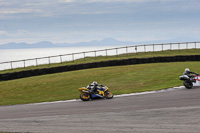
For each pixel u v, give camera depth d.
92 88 25.28
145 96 24.19
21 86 42.34
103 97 25.44
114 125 14.59
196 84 26.55
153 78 36.38
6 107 26.22
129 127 13.92
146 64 58.28
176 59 63.22
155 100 21.50
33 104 26.45
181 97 21.83
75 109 20.78
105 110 19.14
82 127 14.74
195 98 20.78
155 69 46.00
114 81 37.41
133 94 26.22
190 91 24.56
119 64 60.88
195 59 63.56
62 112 19.94
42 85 41.03
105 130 13.72
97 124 15.13
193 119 14.40
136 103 20.91
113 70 49.88
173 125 13.56
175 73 38.88
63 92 33.31
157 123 14.22
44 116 19.00
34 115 19.80
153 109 17.91
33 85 41.97
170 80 33.38
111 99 24.55
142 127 13.71
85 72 51.16
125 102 21.92
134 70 47.09
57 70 57.44
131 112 17.58
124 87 31.95
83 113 18.77
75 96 29.11
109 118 16.39
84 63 59.53
